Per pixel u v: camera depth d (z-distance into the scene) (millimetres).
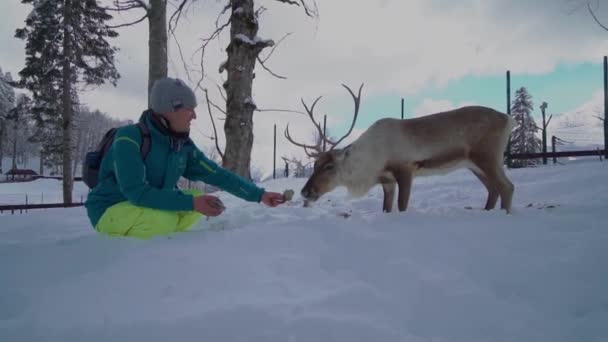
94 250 2838
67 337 1802
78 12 18906
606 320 2018
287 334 1821
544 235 3189
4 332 1827
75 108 22734
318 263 2711
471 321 2098
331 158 5711
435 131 5355
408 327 2027
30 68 19719
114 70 19781
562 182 6551
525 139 28125
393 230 3471
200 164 3721
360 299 2156
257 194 3812
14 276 2510
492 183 5191
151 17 9383
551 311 2195
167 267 2482
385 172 5555
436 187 8945
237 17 9133
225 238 3092
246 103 9125
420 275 2480
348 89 5820
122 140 3047
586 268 2539
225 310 1953
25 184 34969
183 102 3166
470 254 2863
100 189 3271
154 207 3018
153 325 1859
